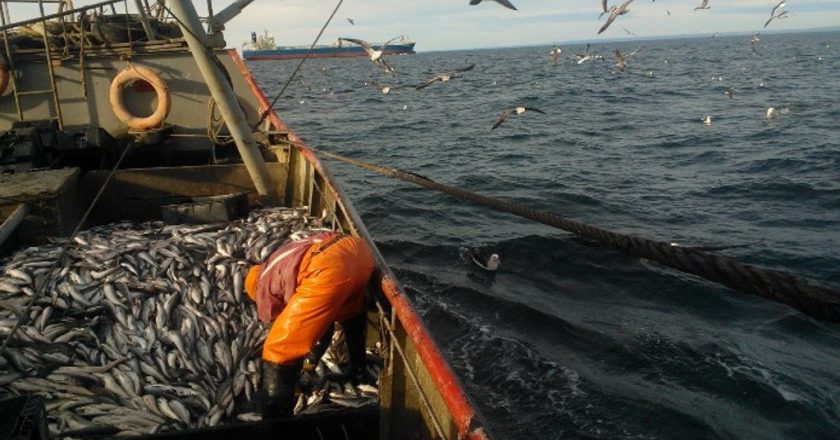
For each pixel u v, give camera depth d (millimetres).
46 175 8539
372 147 29312
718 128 33188
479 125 37094
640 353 9547
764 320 10602
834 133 29516
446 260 13219
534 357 9352
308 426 4703
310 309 4719
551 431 7859
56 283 6336
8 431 3006
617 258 12953
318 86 70500
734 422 8062
